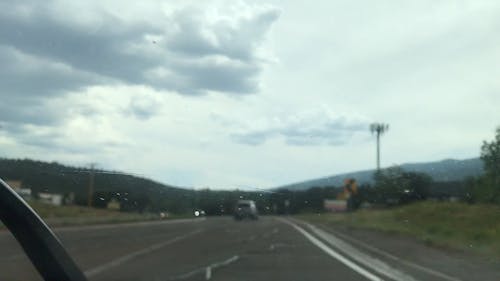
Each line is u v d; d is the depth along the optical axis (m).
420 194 57.34
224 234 34.72
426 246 23.81
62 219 39.34
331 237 32.44
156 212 46.38
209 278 15.69
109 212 45.16
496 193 49.44
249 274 16.56
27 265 15.44
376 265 18.81
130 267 17.89
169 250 23.73
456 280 14.57
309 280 15.38
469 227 30.19
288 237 32.28
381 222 41.12
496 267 16.88
